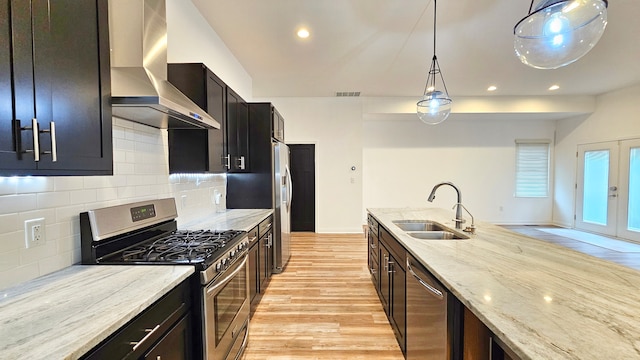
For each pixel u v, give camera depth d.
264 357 2.03
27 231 1.17
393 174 6.91
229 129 2.78
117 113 1.58
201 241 1.77
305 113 6.03
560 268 1.32
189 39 2.59
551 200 6.84
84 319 0.87
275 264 3.68
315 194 6.16
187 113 1.64
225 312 1.67
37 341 0.75
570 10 1.69
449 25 3.00
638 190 5.07
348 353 2.07
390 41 3.34
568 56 1.97
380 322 2.49
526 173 6.85
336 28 3.06
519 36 1.98
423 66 4.12
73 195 1.39
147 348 1.04
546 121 6.76
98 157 1.19
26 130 0.88
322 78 4.66
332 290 3.17
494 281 1.16
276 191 3.71
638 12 2.67
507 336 0.76
